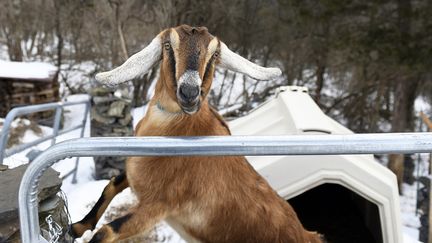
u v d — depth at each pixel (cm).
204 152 144
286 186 386
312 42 1452
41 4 1888
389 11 1239
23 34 1911
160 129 216
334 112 1681
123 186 247
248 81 1789
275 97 638
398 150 142
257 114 589
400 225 379
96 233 198
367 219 483
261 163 405
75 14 1866
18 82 1256
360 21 1268
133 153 144
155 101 223
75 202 508
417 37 1173
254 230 237
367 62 1238
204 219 225
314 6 1355
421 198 843
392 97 1834
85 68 1881
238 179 233
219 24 1709
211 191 221
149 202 213
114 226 201
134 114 1349
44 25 1908
